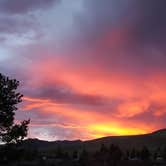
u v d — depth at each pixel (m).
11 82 32.41
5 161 31.42
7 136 31.38
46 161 49.28
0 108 31.73
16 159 31.83
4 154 31.23
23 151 32.19
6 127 31.80
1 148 31.38
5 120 31.52
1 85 32.09
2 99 31.77
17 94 32.78
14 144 31.64
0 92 31.80
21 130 31.69
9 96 32.22
